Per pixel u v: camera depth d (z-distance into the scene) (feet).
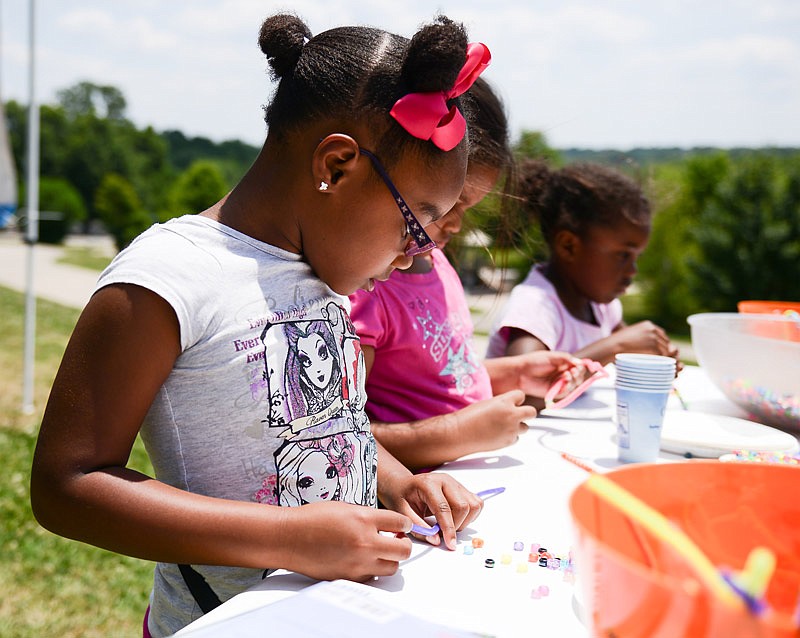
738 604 1.40
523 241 7.31
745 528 2.23
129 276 2.78
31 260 15.12
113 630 7.86
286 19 3.33
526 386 5.82
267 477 3.07
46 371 19.34
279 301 3.16
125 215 74.64
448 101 3.22
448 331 5.20
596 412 5.60
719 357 5.21
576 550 1.85
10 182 15.38
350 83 3.09
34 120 14.60
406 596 2.55
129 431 2.79
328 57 3.18
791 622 1.37
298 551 2.62
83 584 8.83
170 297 2.80
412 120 2.97
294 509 2.72
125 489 2.66
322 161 3.06
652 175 8.70
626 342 6.68
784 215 30.48
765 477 2.24
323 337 3.28
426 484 3.36
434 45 2.95
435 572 2.78
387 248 3.26
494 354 7.11
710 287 31.30
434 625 2.17
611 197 7.04
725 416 5.10
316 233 3.24
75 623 7.95
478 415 4.38
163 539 2.63
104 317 2.74
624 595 1.62
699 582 1.49
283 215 3.24
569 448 4.58
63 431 2.69
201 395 2.98
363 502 3.40
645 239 7.24
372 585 2.64
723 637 1.43
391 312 4.84
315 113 3.12
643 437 4.21
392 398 5.00
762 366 4.93
